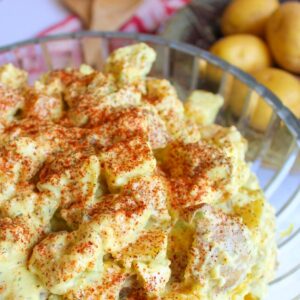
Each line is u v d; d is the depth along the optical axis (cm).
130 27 59
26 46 43
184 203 30
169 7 61
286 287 33
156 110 34
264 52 51
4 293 28
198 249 29
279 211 37
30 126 33
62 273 27
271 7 53
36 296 28
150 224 30
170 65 44
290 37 49
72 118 34
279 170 39
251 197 33
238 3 54
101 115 33
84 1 59
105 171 30
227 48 50
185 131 34
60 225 30
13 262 28
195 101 37
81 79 36
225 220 30
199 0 57
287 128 36
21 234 28
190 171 32
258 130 40
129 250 29
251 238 30
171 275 30
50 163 31
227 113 41
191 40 55
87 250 27
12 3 60
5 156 31
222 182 31
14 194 30
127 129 32
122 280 28
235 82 40
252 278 31
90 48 48
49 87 35
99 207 29
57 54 48
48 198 30
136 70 36
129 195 30
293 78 47
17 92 35
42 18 59
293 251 35
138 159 30
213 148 32
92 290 28
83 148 31
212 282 29
